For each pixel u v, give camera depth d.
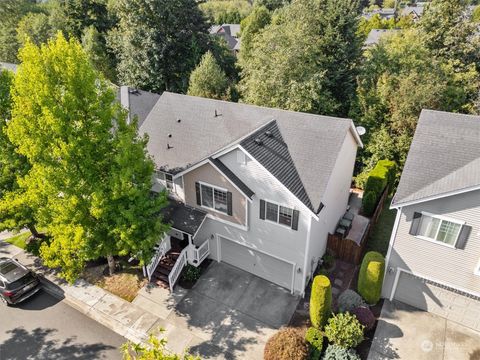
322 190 16.14
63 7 49.41
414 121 26.52
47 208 15.56
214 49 45.00
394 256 16.03
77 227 14.48
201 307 17.38
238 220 17.94
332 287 18.23
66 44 13.77
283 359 13.41
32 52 13.44
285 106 30.56
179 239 21.20
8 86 18.16
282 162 17.03
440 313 16.27
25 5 68.38
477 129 15.67
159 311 17.22
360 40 34.28
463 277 14.65
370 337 15.45
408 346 14.98
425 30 35.09
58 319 17.05
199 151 19.62
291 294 18.08
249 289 18.44
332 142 17.61
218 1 118.38
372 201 23.12
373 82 31.52
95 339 15.95
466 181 13.38
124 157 14.20
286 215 16.36
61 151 13.73
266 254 18.09
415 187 14.73
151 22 40.12
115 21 49.75
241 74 36.53
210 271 19.77
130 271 19.67
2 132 17.61
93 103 14.28
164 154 20.44
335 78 33.06
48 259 15.92
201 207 19.11
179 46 41.59
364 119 29.34
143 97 26.03
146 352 8.92
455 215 13.77
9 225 18.23
